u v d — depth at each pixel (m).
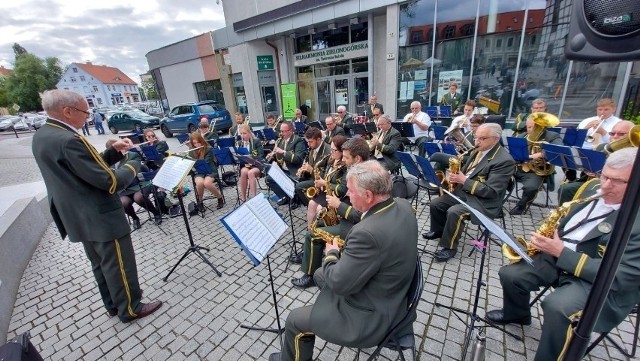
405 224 1.48
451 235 2.96
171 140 12.67
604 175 1.64
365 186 1.47
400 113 8.98
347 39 10.45
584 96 6.45
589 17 0.90
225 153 4.68
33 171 8.84
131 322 2.50
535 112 4.21
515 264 2.08
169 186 2.68
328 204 2.63
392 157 4.69
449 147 4.16
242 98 13.89
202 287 2.90
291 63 12.40
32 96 45.59
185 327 2.41
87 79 55.06
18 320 2.63
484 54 7.36
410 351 2.04
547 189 4.07
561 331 1.58
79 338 2.38
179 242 3.83
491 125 2.89
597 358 1.93
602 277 0.77
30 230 3.91
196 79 15.77
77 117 2.04
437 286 2.69
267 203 2.09
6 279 2.91
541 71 6.79
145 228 4.30
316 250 2.66
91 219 2.11
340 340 1.50
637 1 0.77
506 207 4.19
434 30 7.78
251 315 2.50
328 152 3.89
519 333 2.14
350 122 7.30
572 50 0.97
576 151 3.11
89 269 3.40
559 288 1.74
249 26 11.57
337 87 11.43
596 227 1.74
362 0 8.57
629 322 2.19
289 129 4.82
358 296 1.52
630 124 2.91
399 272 1.43
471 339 2.00
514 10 6.73
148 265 3.34
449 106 7.36
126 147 2.58
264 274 3.04
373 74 9.80
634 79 5.89
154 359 2.15
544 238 1.72
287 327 1.71
